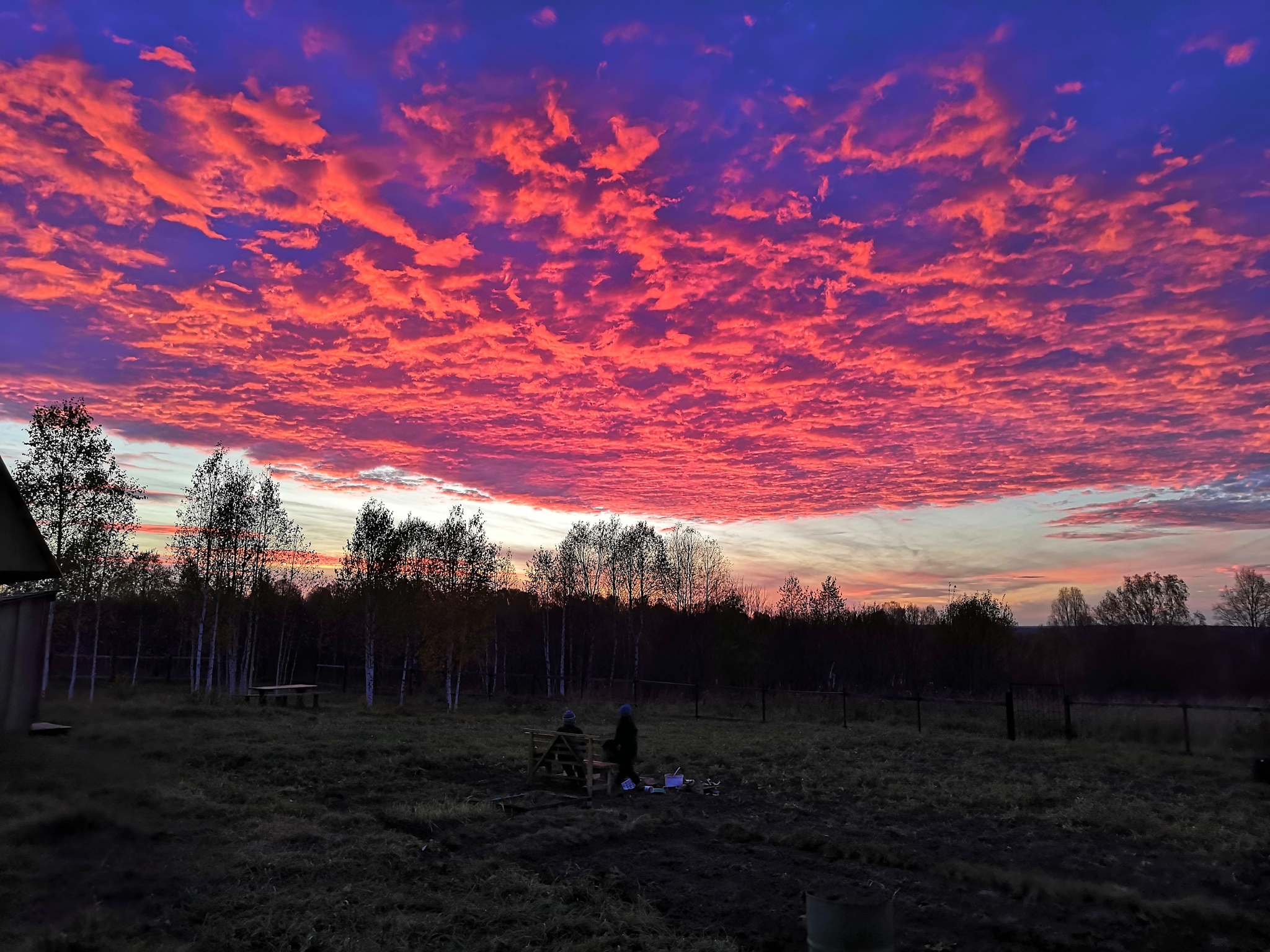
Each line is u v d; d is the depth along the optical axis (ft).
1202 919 23.08
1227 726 65.46
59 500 87.66
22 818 27.30
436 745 55.98
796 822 35.12
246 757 46.93
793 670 167.53
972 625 148.66
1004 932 21.88
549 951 20.42
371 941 20.33
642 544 187.73
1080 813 36.91
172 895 22.68
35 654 49.70
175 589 111.45
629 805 38.14
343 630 146.30
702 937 21.62
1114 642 141.08
